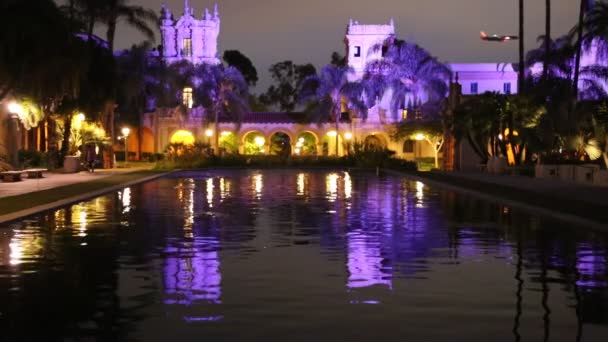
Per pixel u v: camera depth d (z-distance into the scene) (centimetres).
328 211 2078
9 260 1179
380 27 9044
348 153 6931
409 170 5434
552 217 1855
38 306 845
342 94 8038
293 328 743
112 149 5641
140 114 7612
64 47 3603
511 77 8775
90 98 4900
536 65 7806
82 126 5138
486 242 1412
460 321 775
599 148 3800
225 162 6512
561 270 1097
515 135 4766
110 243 1383
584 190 2877
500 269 1102
